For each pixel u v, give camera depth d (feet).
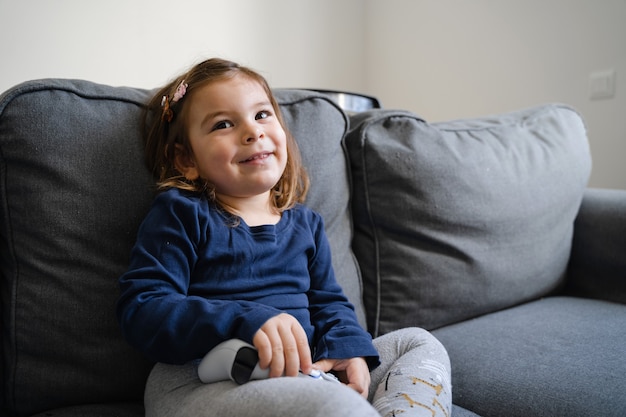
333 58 7.57
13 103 2.60
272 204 3.15
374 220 3.69
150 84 5.67
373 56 8.07
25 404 2.59
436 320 3.68
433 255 3.68
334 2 7.52
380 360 2.79
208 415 1.99
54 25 5.01
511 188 3.98
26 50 4.87
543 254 4.10
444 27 7.21
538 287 4.11
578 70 6.10
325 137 3.55
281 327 2.23
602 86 5.93
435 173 3.70
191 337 2.22
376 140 3.69
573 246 4.45
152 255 2.51
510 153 4.12
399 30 7.70
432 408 2.35
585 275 4.38
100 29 5.29
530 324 3.54
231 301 2.40
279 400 1.87
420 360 2.63
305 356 2.25
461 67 7.11
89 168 2.71
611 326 3.42
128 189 2.80
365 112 4.00
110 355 2.68
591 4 5.93
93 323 2.67
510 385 2.87
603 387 2.68
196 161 2.91
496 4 6.69
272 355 2.15
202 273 2.65
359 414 1.77
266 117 2.94
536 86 6.45
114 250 2.75
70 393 2.63
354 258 3.71
